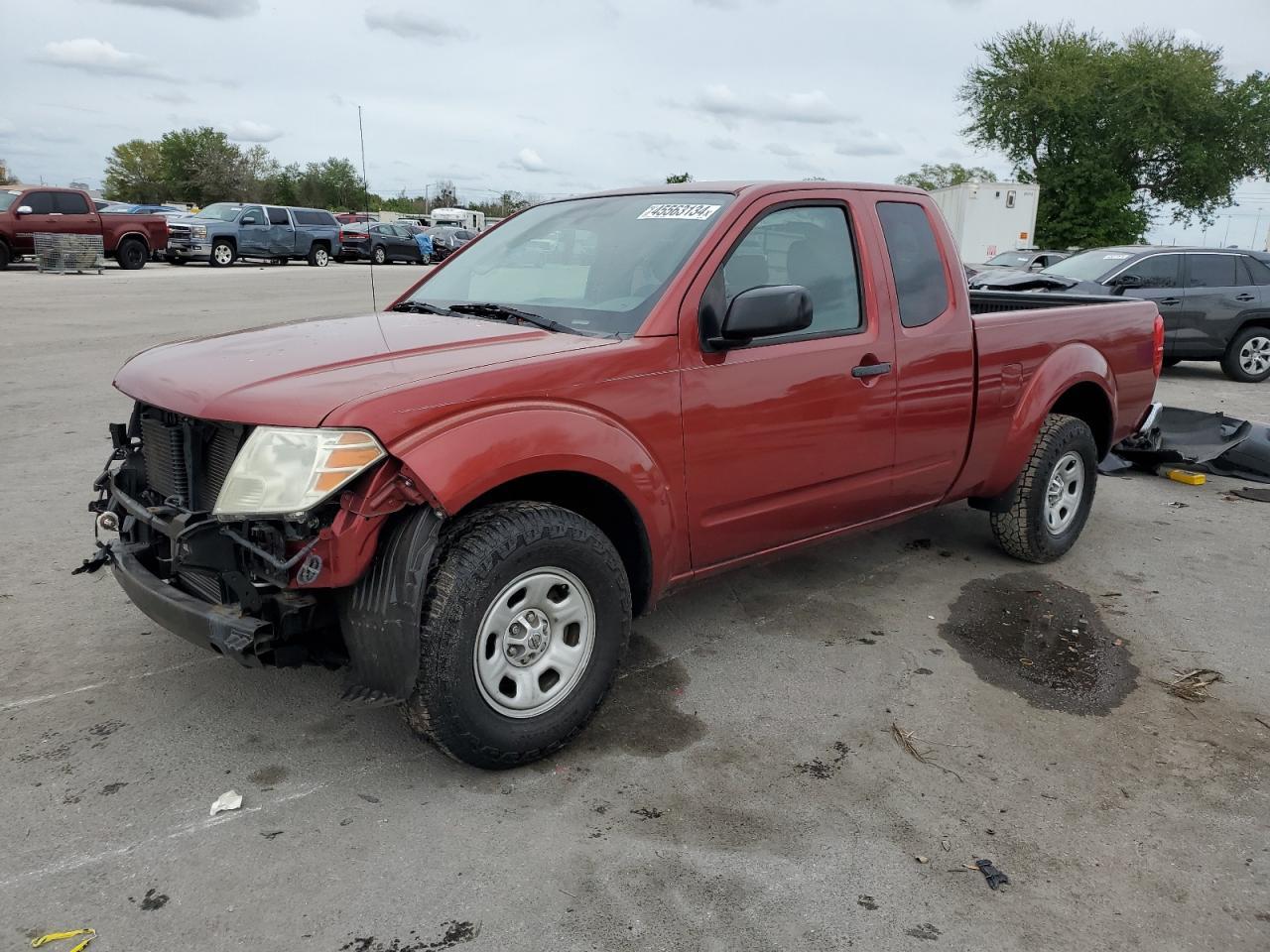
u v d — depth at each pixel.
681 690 3.75
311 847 2.75
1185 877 2.75
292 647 2.88
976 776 3.21
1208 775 3.27
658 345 3.33
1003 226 28.48
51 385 9.55
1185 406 10.84
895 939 2.46
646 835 2.85
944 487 4.59
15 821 2.82
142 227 26.06
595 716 3.47
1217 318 12.63
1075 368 5.02
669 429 3.36
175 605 2.90
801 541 4.06
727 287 3.57
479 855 2.73
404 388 2.81
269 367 3.04
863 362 3.99
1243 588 5.03
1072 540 5.36
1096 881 2.71
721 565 3.79
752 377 3.59
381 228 35.81
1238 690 3.89
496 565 2.89
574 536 3.07
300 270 29.81
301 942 2.39
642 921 2.49
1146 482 7.27
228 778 3.08
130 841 2.75
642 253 3.67
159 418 3.16
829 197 4.02
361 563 2.75
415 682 2.84
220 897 2.54
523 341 3.29
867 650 4.16
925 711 3.65
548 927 2.46
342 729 3.39
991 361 4.61
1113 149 41.47
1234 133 41.41
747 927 2.49
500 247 4.29
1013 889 2.67
